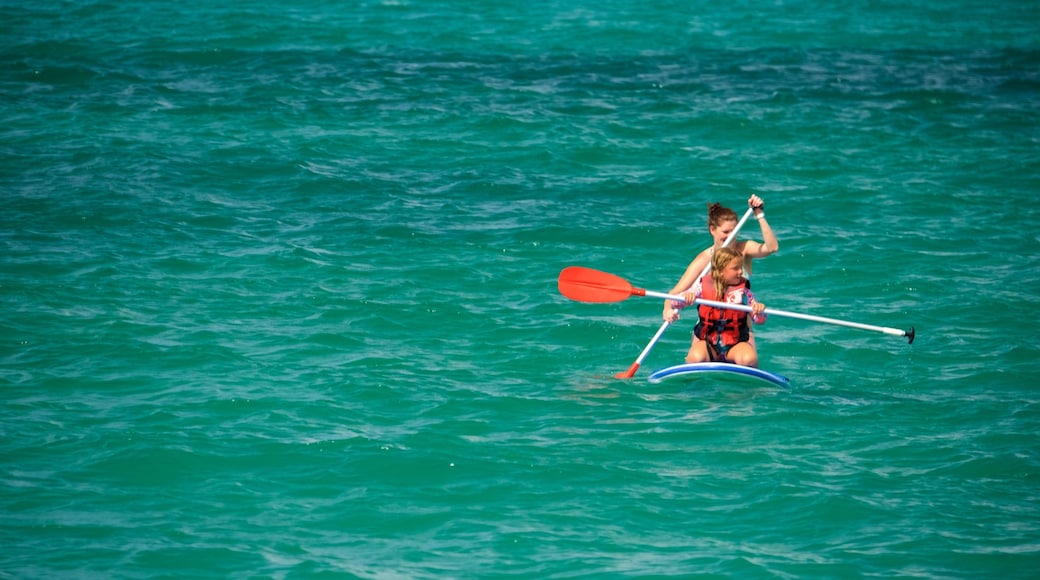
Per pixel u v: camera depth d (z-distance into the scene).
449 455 31.44
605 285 38.59
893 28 115.50
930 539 26.91
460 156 68.19
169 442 31.72
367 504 28.61
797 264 51.72
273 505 28.45
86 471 29.95
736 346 38.56
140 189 59.09
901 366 40.00
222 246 51.59
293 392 36.00
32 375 36.78
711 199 61.69
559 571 25.41
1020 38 111.50
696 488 29.78
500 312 45.12
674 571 25.41
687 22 114.38
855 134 75.19
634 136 73.56
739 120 77.19
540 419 34.41
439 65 91.69
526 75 89.25
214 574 25.00
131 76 84.00
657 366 40.00
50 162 62.97
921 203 61.06
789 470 30.80
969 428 34.00
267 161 65.06
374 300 45.62
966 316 45.12
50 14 104.88
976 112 81.31
